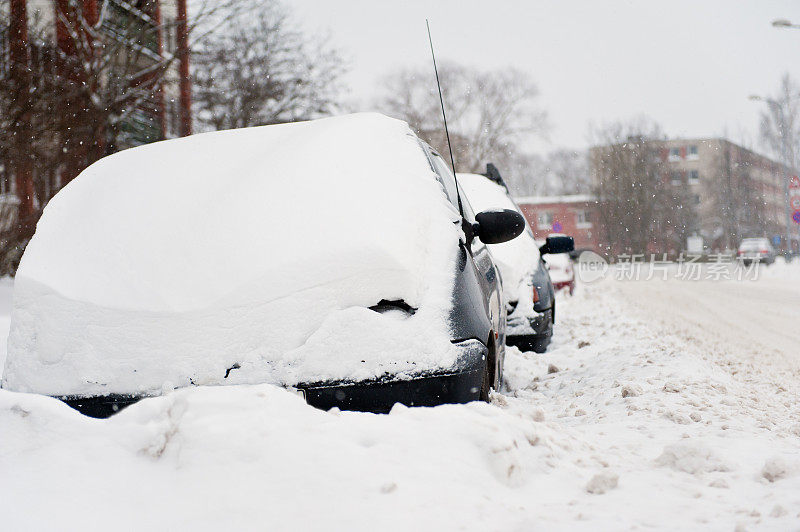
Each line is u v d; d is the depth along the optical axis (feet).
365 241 12.07
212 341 11.62
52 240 13.71
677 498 9.46
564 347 28.19
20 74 47.26
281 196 13.21
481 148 178.60
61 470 8.90
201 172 14.43
